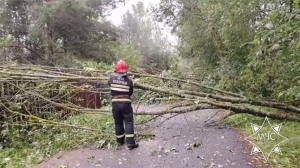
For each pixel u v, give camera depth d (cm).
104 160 441
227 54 947
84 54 1952
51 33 1811
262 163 403
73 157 463
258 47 318
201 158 430
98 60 1952
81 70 619
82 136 550
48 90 596
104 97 769
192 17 1248
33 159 464
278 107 483
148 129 598
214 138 539
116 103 479
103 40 2083
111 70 597
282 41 267
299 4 251
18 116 580
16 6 1770
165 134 575
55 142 529
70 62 1667
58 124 550
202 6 1155
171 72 684
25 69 608
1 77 561
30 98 600
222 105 495
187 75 1010
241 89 725
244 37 761
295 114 541
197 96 540
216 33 1030
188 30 1283
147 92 610
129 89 487
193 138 542
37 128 597
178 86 653
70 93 663
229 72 824
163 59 2231
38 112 612
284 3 360
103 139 528
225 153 448
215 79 923
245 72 638
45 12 1631
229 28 789
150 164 415
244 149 465
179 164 410
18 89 582
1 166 438
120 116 491
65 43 1933
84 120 640
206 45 1162
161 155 450
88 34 1958
